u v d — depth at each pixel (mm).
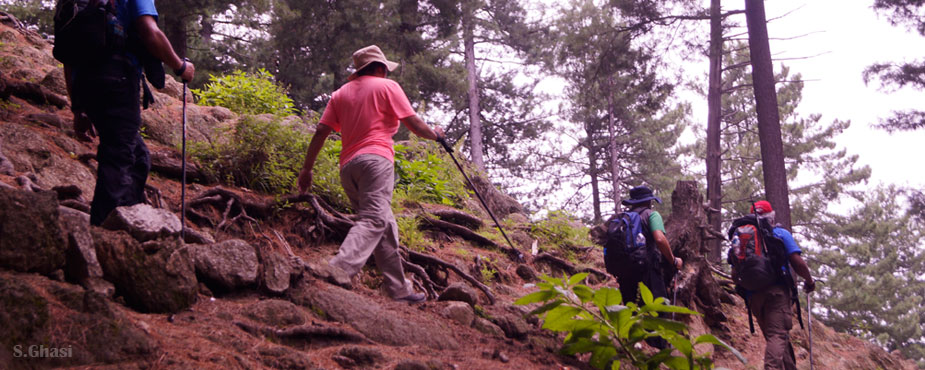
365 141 4105
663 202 30125
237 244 3436
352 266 3893
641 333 3475
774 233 5508
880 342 31484
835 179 32000
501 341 3846
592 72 17344
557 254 7473
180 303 2908
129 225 3053
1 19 7961
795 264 5414
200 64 18391
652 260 5059
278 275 3447
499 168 31438
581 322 3645
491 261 6418
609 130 30344
